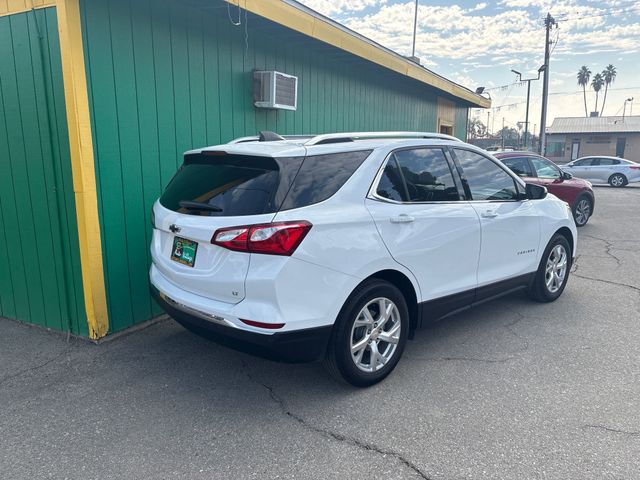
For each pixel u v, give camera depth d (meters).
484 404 3.49
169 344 4.50
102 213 4.41
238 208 3.22
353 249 3.40
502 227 4.67
